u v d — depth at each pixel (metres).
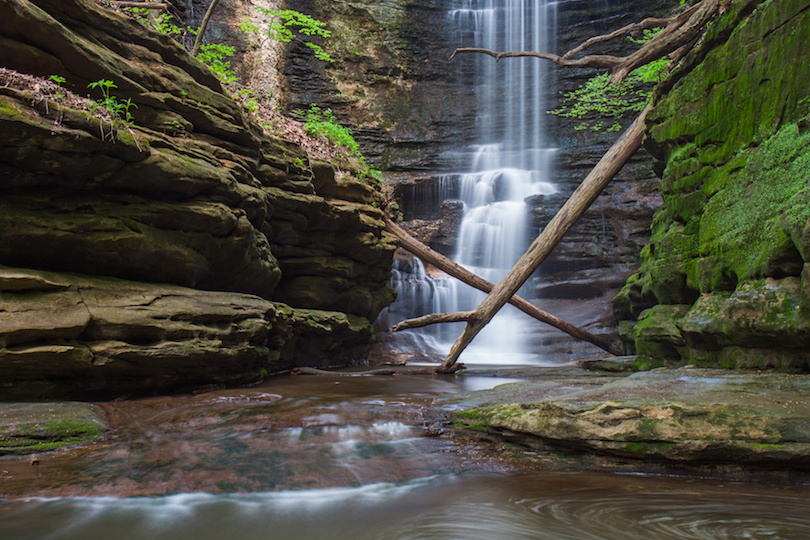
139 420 5.49
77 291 6.09
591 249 18.92
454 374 10.15
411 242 13.05
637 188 19.20
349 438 5.10
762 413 4.25
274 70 19.88
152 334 6.39
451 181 22.28
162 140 7.05
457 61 24.55
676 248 8.35
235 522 3.47
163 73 7.52
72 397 5.92
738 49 7.29
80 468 4.23
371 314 13.32
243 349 7.45
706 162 7.88
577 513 3.57
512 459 4.75
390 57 23.56
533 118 24.02
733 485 4.04
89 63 6.47
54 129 5.69
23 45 5.92
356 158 13.05
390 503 3.80
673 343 8.19
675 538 3.16
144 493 3.87
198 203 7.38
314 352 10.98
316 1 22.55
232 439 4.97
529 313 12.73
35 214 6.11
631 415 4.50
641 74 13.30
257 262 8.96
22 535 3.21
